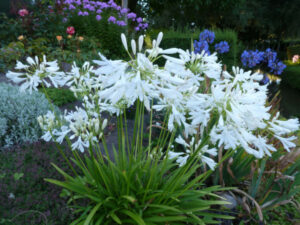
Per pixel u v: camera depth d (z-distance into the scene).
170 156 1.87
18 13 7.81
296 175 2.32
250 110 1.10
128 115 4.75
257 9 18.53
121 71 1.07
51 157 2.54
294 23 19.05
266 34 21.75
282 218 2.37
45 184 2.24
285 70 14.52
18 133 3.17
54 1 9.20
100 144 3.56
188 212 1.67
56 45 8.04
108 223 1.75
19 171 2.32
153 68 1.11
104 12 10.12
